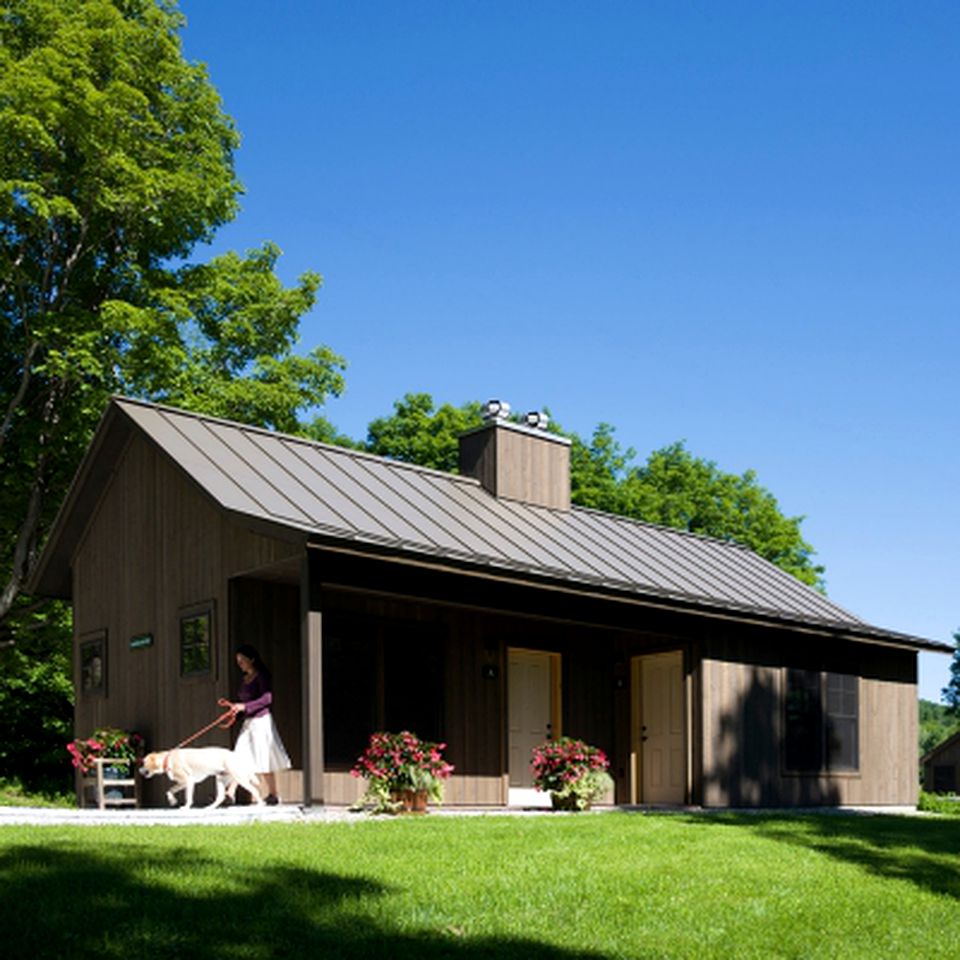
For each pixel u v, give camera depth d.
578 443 45.53
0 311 24.64
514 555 15.80
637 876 8.40
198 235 26.45
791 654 19.05
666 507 45.53
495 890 7.56
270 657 14.70
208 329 26.41
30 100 22.06
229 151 27.41
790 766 18.61
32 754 27.62
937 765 49.75
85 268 25.47
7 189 21.72
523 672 17.88
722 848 9.94
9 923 6.09
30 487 25.05
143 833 9.39
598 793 15.37
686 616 17.50
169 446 15.05
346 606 15.59
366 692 15.57
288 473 15.56
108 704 16.78
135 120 24.00
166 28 25.80
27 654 26.53
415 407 42.53
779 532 46.91
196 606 15.03
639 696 18.84
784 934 6.96
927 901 8.20
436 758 13.41
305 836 9.45
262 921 6.38
